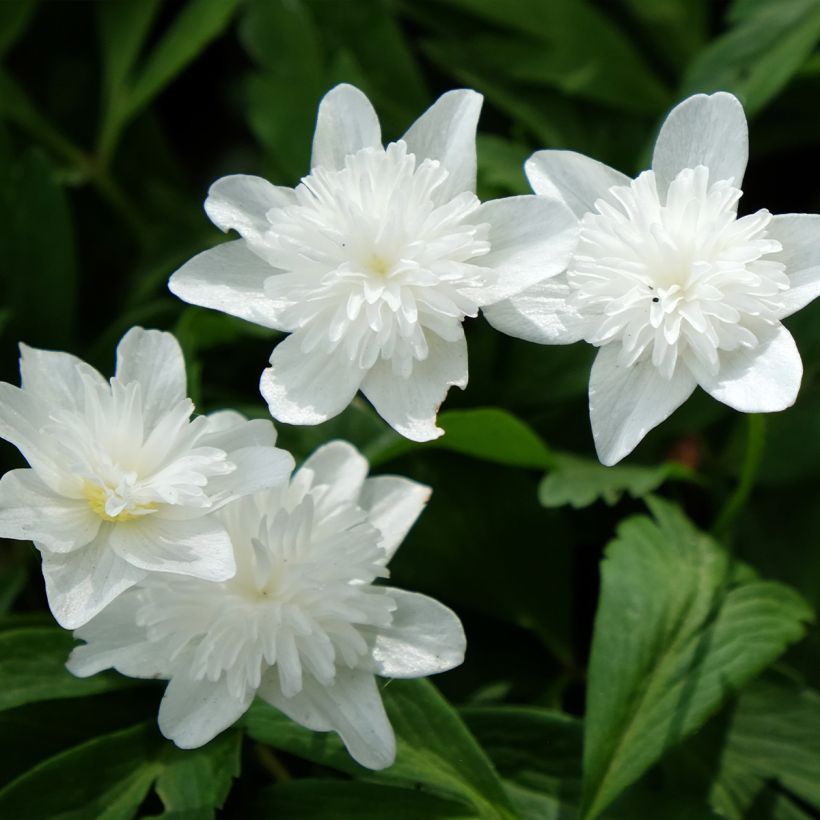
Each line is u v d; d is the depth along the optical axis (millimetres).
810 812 338
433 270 308
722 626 330
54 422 310
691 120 313
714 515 358
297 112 374
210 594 313
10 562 365
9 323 369
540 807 329
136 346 313
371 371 310
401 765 323
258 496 317
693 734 332
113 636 316
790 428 356
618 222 311
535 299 312
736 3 372
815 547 353
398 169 311
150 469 310
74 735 337
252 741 341
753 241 309
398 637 314
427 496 322
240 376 368
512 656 349
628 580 332
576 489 344
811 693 336
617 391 311
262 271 313
